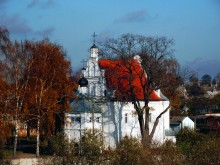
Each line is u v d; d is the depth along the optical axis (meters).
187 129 86.56
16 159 71.06
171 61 96.94
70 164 48.59
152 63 93.25
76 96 97.31
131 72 93.00
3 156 64.62
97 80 101.38
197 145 56.94
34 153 87.75
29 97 89.19
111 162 48.03
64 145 49.91
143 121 93.06
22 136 127.88
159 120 103.75
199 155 54.81
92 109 97.25
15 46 88.69
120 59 93.69
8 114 83.62
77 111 97.94
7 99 84.00
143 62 93.12
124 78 95.69
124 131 98.75
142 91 100.44
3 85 84.19
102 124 99.88
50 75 94.19
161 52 94.44
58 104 96.12
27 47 93.31
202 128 124.31
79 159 48.62
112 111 99.38
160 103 103.88
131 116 99.81
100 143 50.00
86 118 97.00
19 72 89.06
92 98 100.19
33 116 90.75
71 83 97.00
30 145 101.94
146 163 48.31
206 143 56.12
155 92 104.56
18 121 85.06
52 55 95.88
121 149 48.50
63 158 48.91
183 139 81.38
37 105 88.75
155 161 49.44
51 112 90.75
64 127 97.56
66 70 97.00
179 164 51.06
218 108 192.38
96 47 102.94
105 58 95.00
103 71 100.56
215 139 58.34
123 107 99.31
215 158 54.66
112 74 97.00
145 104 93.31
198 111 188.88
